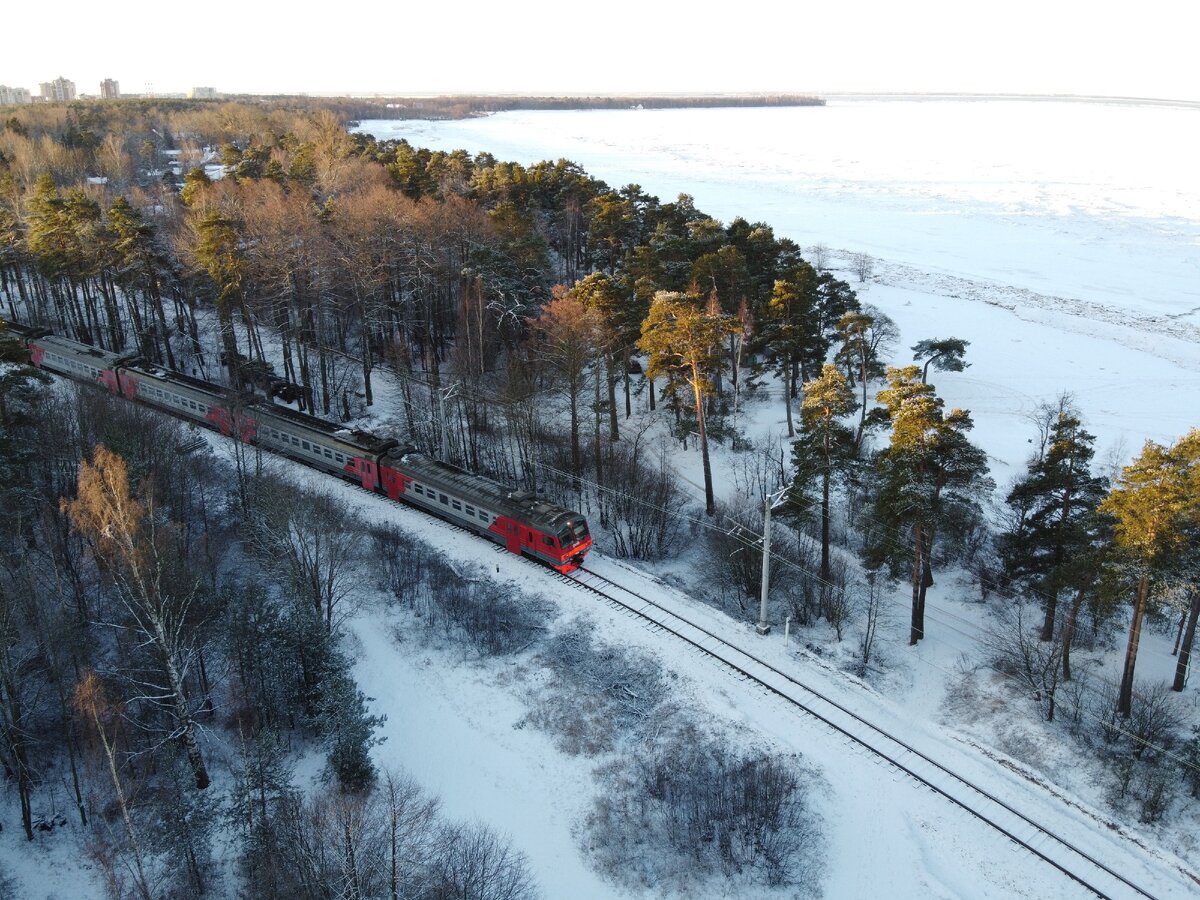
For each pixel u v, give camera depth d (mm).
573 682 36594
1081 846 29141
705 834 28953
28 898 25969
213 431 58500
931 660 40875
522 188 91625
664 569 48406
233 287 60156
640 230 82000
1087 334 96312
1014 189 199500
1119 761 33375
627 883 27734
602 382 68000
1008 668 38938
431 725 34188
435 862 26734
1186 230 155500
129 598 30922
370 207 68438
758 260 71688
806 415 43156
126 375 62625
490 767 32188
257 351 71188
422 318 71625
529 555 45938
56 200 66750
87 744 30156
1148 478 31625
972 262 132375
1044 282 121438
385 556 44500
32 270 77750
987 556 47781
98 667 32750
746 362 69188
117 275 66500
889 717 35312
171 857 26812
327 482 54000
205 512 44781
